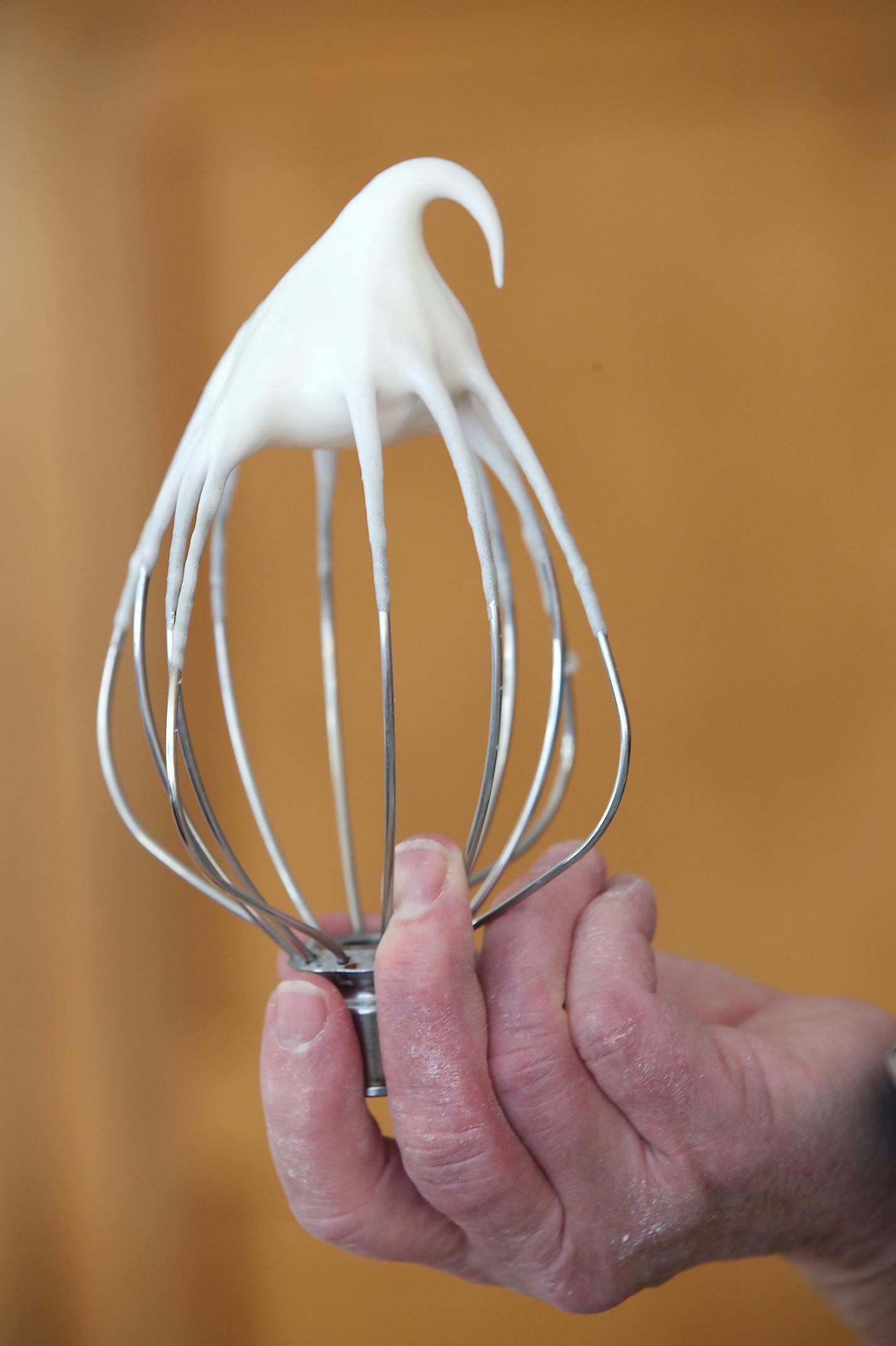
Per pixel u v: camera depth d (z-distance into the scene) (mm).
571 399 753
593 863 410
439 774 769
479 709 766
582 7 738
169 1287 801
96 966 780
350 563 758
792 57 741
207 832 763
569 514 760
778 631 772
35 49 749
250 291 757
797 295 752
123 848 774
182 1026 792
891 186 746
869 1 732
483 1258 409
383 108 750
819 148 746
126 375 761
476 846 368
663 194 748
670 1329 806
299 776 767
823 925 792
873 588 769
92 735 768
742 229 750
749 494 763
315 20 746
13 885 771
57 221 753
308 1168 390
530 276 748
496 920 391
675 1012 385
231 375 351
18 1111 782
